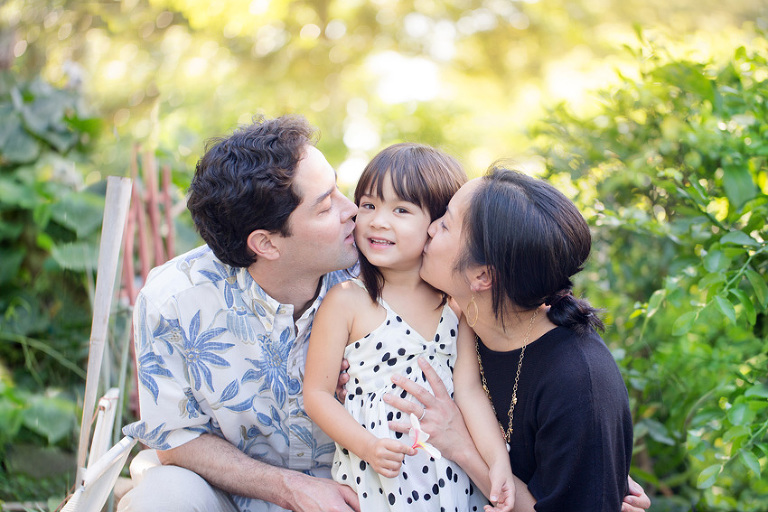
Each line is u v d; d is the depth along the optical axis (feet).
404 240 5.57
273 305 5.87
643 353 8.22
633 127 8.36
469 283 5.41
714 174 7.56
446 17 29.60
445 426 5.59
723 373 7.14
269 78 27.89
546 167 8.52
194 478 5.72
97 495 5.67
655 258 8.30
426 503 5.48
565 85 28.94
